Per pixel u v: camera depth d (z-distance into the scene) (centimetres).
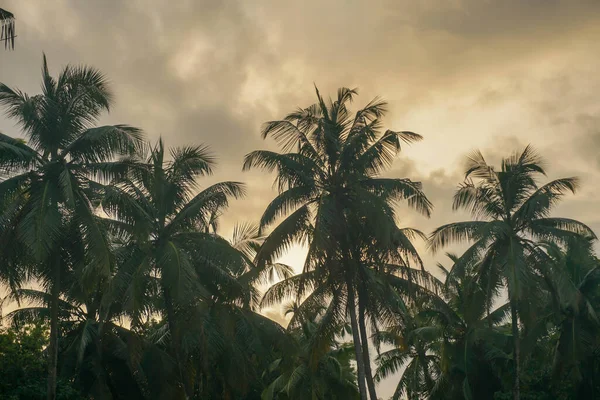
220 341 2827
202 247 2684
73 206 2023
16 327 2912
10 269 2281
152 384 2970
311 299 2828
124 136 2266
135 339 2752
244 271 2728
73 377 2956
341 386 3778
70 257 2358
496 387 3884
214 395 3466
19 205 2205
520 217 3009
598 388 3644
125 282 2555
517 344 3036
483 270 3145
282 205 2716
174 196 2717
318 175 2745
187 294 2509
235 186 2753
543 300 3347
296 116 2728
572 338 3409
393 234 2594
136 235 2453
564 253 3550
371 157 2686
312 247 2473
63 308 3011
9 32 1277
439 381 3897
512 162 3077
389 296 2827
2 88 2269
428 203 2681
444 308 3042
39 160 2262
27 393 2591
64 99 2342
